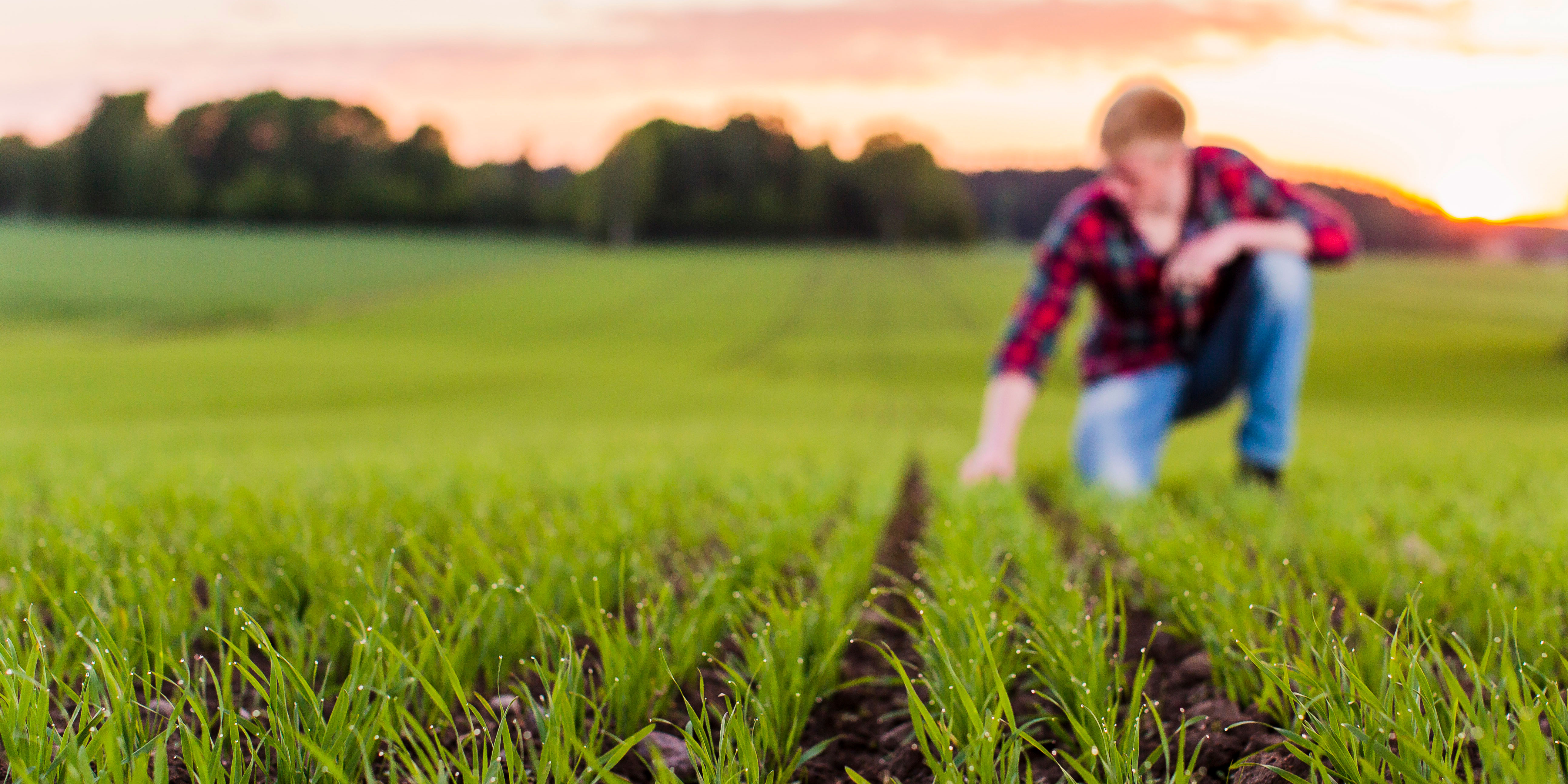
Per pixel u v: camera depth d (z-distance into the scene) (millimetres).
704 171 127812
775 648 1610
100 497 3344
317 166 123375
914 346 48812
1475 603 1766
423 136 126750
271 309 57469
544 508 3307
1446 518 3031
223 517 2768
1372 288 72438
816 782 1385
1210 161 4203
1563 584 1810
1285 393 3928
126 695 1221
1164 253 4215
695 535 2752
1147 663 1771
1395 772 1082
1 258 69812
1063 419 17578
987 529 2645
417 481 4004
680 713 1574
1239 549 2215
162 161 112938
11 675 1220
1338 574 2123
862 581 2236
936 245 129625
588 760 1133
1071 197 4422
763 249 116125
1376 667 1451
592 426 13594
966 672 1466
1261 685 1511
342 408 23797
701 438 8453
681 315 61094
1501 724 1102
